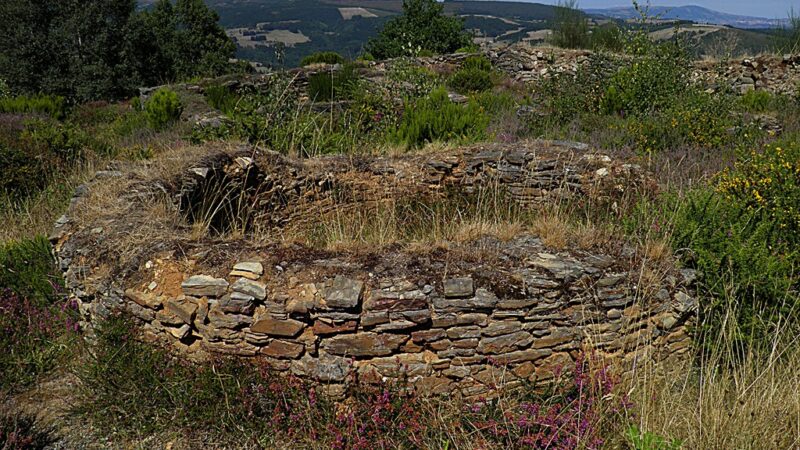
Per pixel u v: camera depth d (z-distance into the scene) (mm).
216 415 3500
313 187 6910
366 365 3518
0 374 4129
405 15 29203
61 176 7918
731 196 5055
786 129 10281
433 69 17094
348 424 3338
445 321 3461
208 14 40344
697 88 11086
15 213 6938
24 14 29484
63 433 3645
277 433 3438
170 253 3900
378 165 7223
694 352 3887
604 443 3119
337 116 10086
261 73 16672
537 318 3529
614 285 3672
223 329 3592
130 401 3660
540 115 10539
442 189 7309
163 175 5500
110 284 3924
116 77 30109
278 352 3564
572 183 6977
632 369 3580
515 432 3141
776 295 3912
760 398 3297
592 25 19406
